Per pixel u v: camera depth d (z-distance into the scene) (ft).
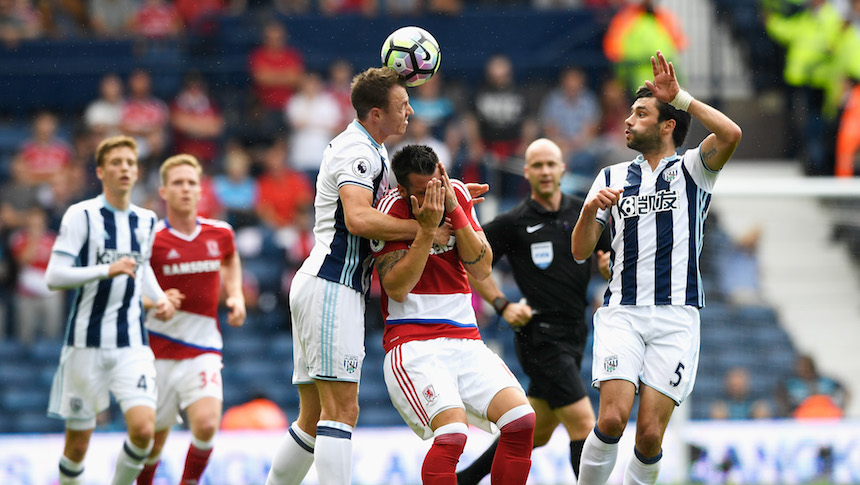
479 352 61.52
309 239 151.33
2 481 112.57
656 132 63.87
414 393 59.88
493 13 181.88
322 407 61.72
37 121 165.17
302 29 182.50
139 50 181.88
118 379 77.30
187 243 85.20
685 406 107.34
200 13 185.68
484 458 77.71
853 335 127.65
